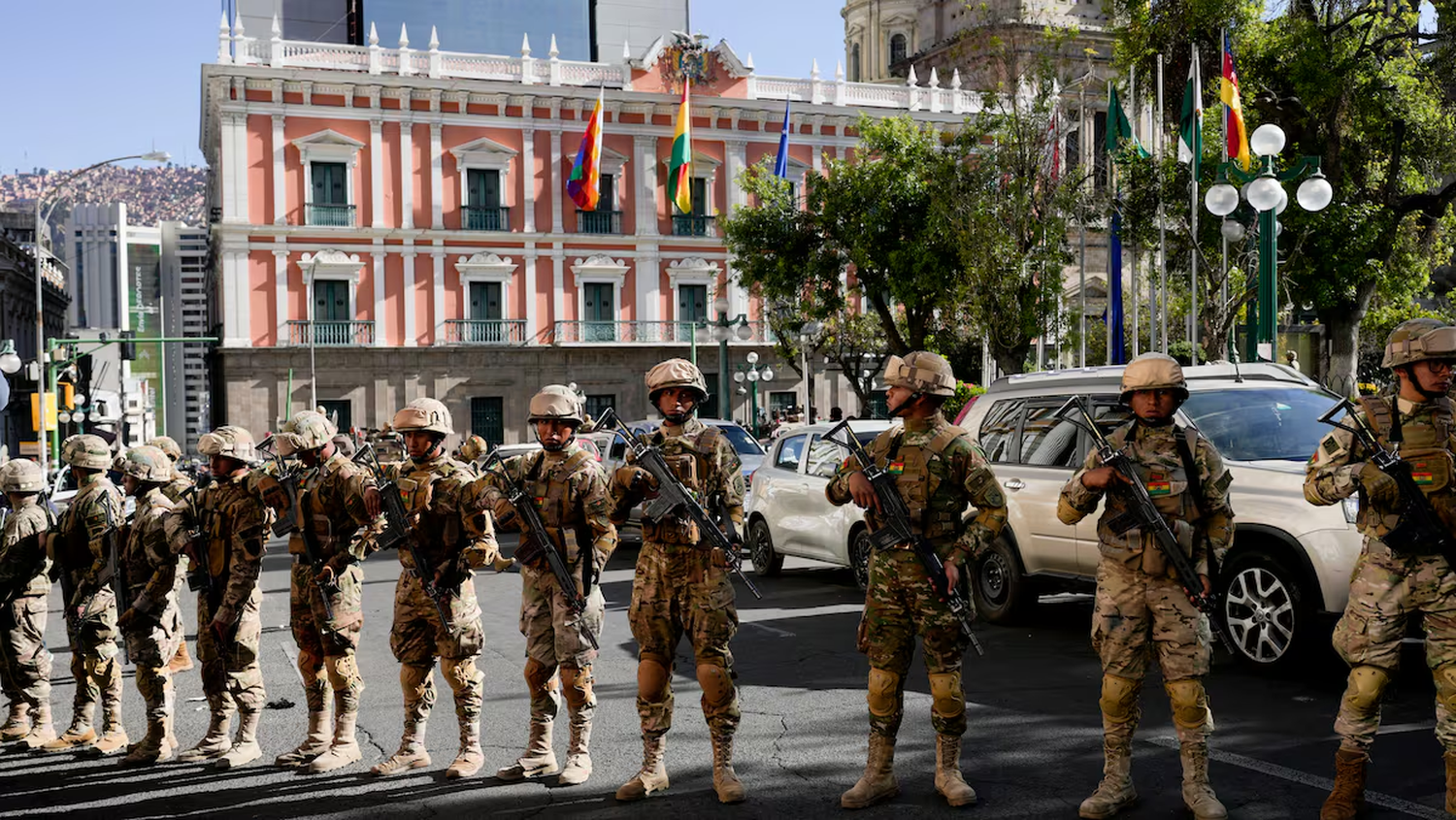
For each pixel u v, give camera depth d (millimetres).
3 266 73000
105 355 59562
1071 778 5660
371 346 44344
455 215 45812
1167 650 4977
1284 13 26125
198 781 6125
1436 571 4750
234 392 43125
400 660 6133
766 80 49656
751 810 5316
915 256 31484
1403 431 4898
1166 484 4988
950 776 5363
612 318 47938
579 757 5867
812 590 12562
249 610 6441
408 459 6168
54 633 11602
